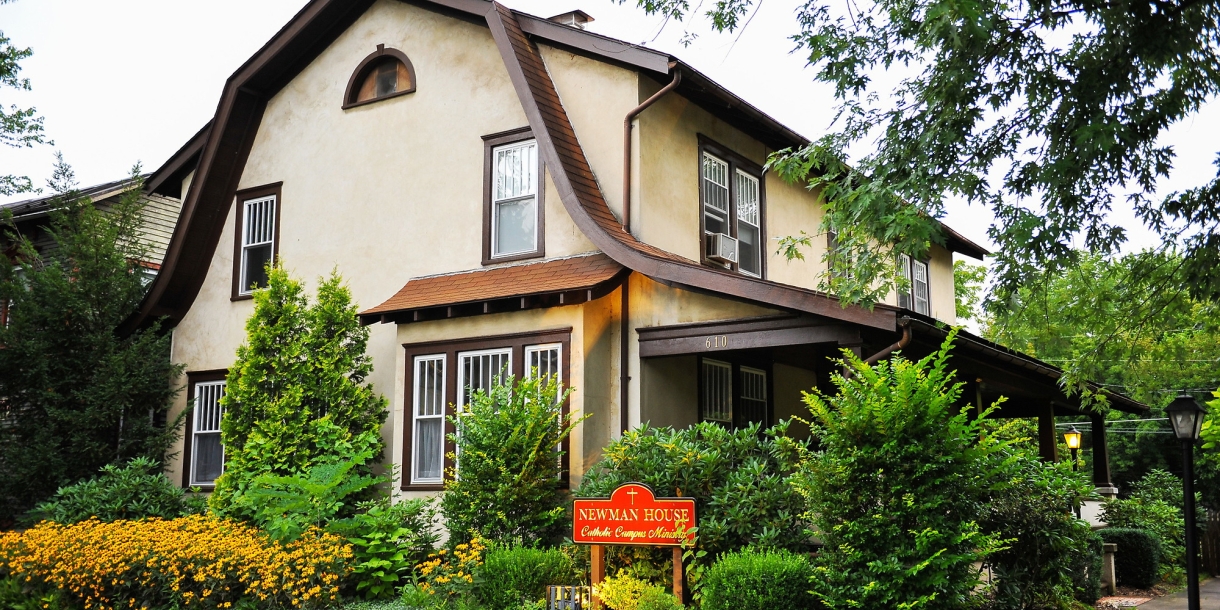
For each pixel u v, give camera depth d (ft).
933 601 27.68
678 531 31.35
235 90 54.39
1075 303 41.06
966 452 28.94
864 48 37.76
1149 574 48.98
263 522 41.42
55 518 44.34
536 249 46.29
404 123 51.37
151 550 38.40
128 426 52.39
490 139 48.37
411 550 40.16
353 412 45.83
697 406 45.65
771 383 52.13
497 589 34.32
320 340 46.55
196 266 56.18
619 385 42.57
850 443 29.53
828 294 36.70
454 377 44.60
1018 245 34.22
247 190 55.62
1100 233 37.93
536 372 40.96
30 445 50.70
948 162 37.04
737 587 29.48
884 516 28.58
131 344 53.67
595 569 32.22
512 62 46.16
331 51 54.39
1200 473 78.38
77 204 58.03
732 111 50.67
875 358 36.40
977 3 30.91
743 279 38.88
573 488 40.45
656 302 42.60
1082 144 31.83
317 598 36.45
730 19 36.55
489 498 38.04
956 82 35.40
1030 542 34.65
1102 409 44.06
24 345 50.96
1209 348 82.43
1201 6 32.83
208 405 54.80
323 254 52.65
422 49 51.39
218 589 37.17
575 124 47.14
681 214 47.67
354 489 41.60
